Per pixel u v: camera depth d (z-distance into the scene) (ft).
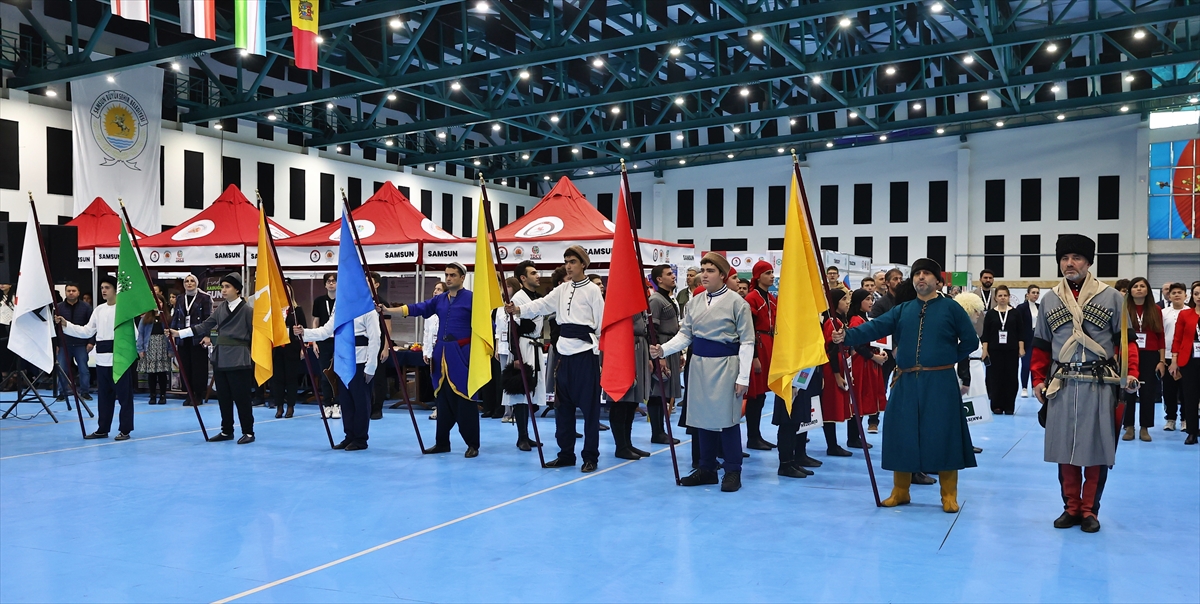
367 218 38.60
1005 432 28.22
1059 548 13.80
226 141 78.02
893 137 101.96
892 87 89.61
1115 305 14.67
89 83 62.18
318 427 29.32
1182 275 91.09
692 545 14.01
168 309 40.01
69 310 36.50
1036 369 15.55
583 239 34.19
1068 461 14.74
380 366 31.55
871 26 77.56
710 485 19.08
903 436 16.26
